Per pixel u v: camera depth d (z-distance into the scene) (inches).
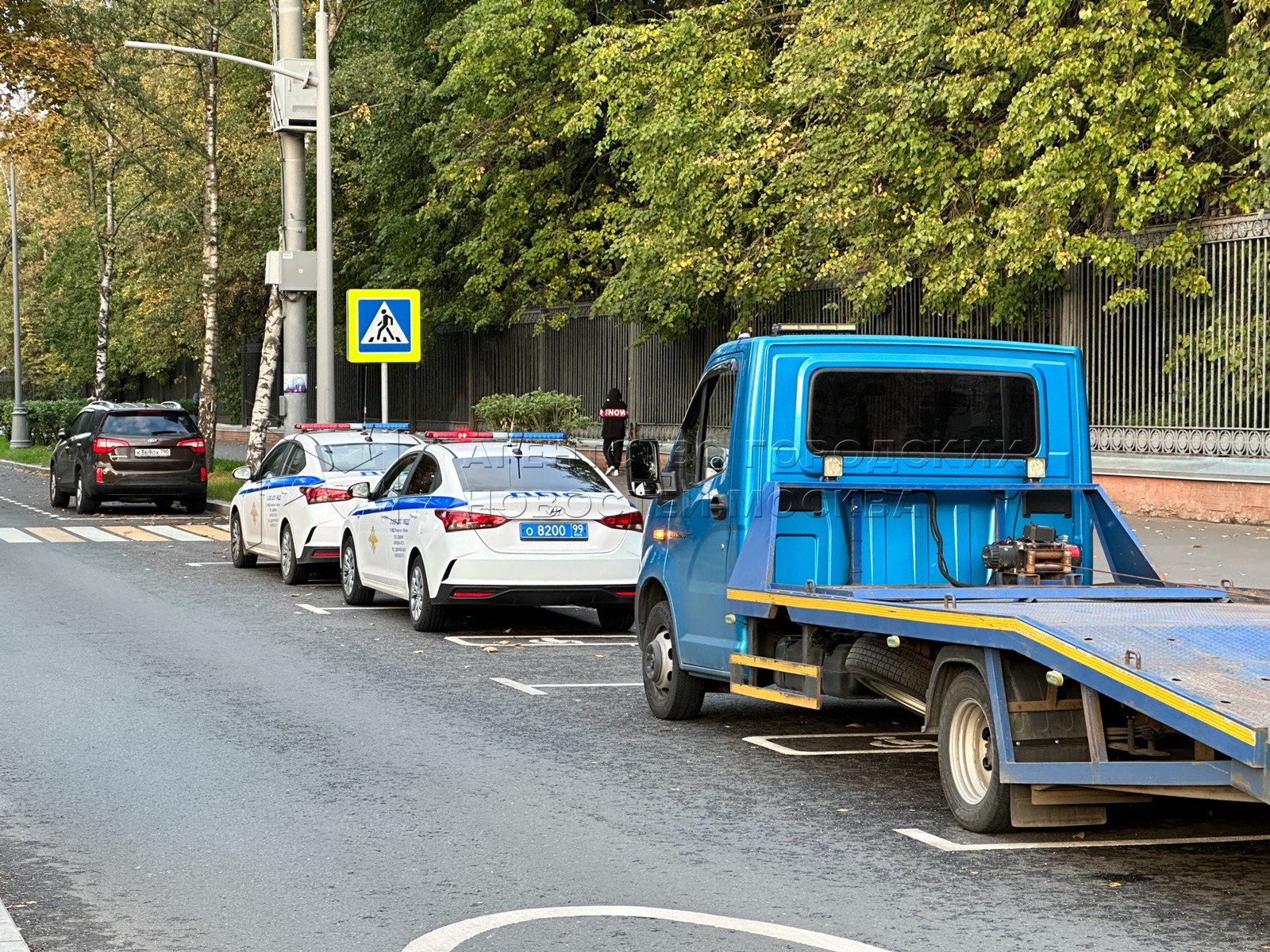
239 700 598.9
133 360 3464.6
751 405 506.3
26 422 3149.6
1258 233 1027.3
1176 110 990.4
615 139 1547.7
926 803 435.5
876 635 438.9
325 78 1323.8
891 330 1311.5
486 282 1870.1
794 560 494.3
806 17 1272.1
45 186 3191.4
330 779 462.6
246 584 1031.0
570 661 709.9
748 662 496.4
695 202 1352.1
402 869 365.1
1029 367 524.4
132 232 2482.8
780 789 452.8
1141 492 1112.2
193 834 398.6
